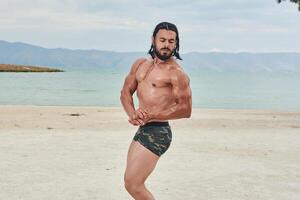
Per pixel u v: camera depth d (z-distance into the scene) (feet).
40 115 66.33
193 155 34.47
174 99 13.70
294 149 37.99
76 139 42.09
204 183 25.25
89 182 25.02
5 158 31.89
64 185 24.23
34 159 31.58
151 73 13.71
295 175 27.61
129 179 13.46
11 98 124.67
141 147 13.46
